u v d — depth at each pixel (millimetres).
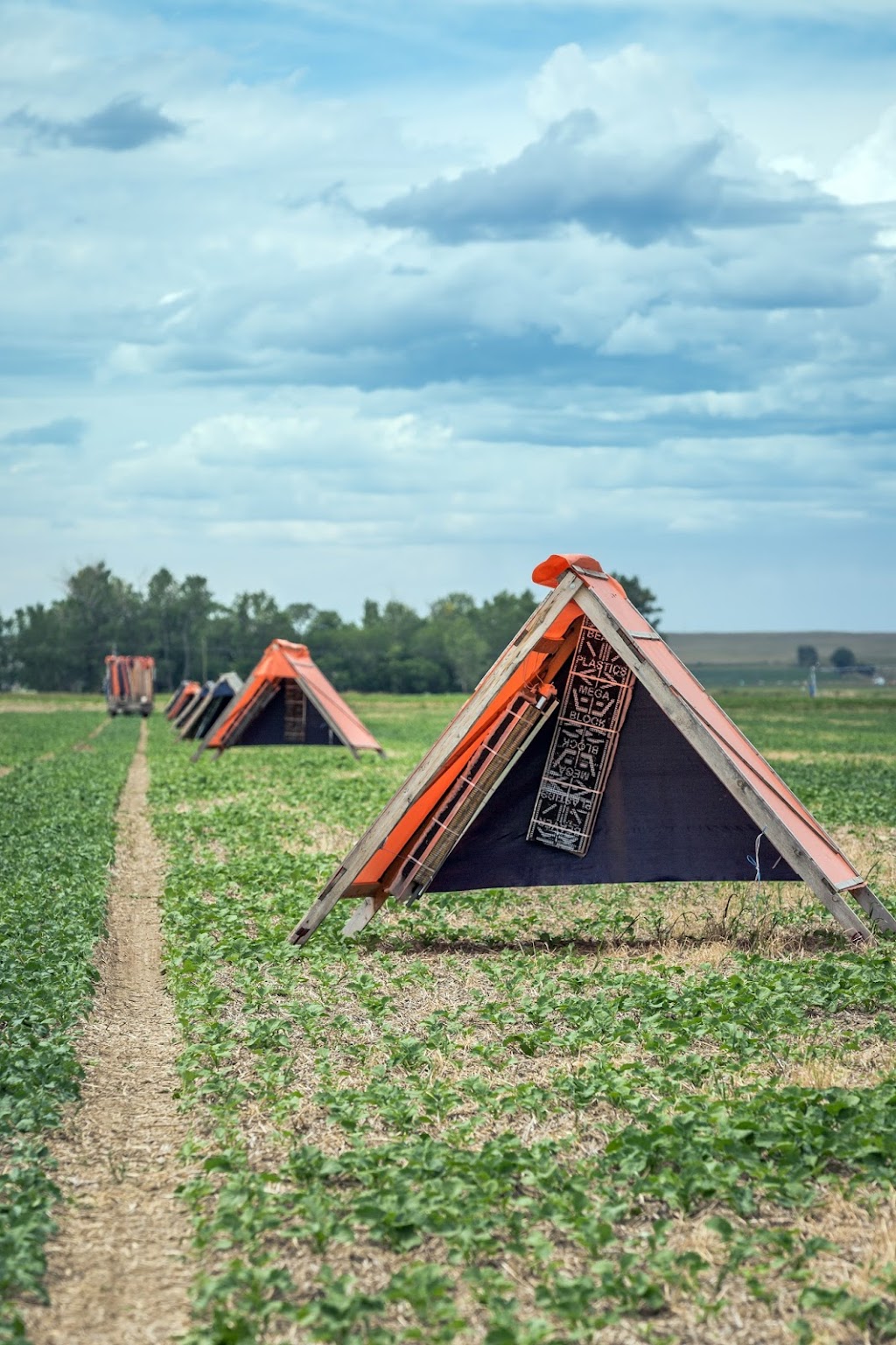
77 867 16688
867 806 22781
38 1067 8172
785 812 12352
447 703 108000
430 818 13023
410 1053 8438
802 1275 5406
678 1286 5406
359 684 172125
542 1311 5254
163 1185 6668
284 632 187875
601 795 13047
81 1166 6941
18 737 55938
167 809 24781
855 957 10969
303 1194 6172
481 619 191500
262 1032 8953
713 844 12938
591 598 12531
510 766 12961
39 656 178125
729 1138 6547
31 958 11289
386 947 12555
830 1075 7855
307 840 19219
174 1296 5480
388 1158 6617
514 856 13117
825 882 11797
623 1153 6625
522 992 10172
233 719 37469
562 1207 5965
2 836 19906
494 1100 7582
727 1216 6082
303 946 12398
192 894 14906
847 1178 6504
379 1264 5684
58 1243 5969
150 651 181375
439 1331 5051
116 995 10812
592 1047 8695
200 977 10922
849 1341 4984
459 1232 5676
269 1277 5391
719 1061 8148
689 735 12211
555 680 13180
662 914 13664
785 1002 9492
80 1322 5262
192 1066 8414
